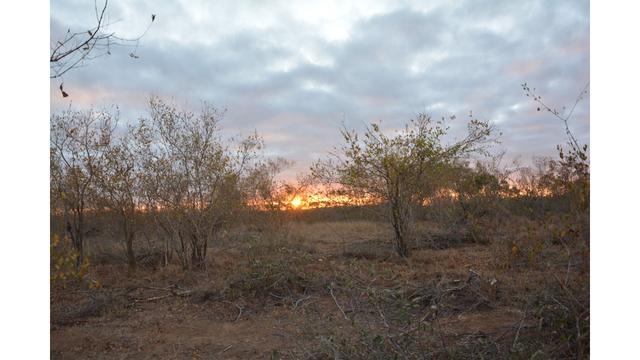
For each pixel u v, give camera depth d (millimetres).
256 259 7934
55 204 9547
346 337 4414
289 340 5223
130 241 9852
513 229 8391
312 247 11570
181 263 9875
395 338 3893
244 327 5934
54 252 6352
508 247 7105
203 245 10203
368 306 5160
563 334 3992
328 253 10922
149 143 9797
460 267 8109
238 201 11008
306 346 4844
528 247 6406
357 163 10406
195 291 7477
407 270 8250
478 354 3895
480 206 11562
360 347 3973
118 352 5141
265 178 12906
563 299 4234
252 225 12523
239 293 7098
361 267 8031
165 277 8914
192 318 6418
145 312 6758
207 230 9984
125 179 9695
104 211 10164
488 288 5926
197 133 9938
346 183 10984
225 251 11211
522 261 6633
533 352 3811
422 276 7316
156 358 4953
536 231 6168
